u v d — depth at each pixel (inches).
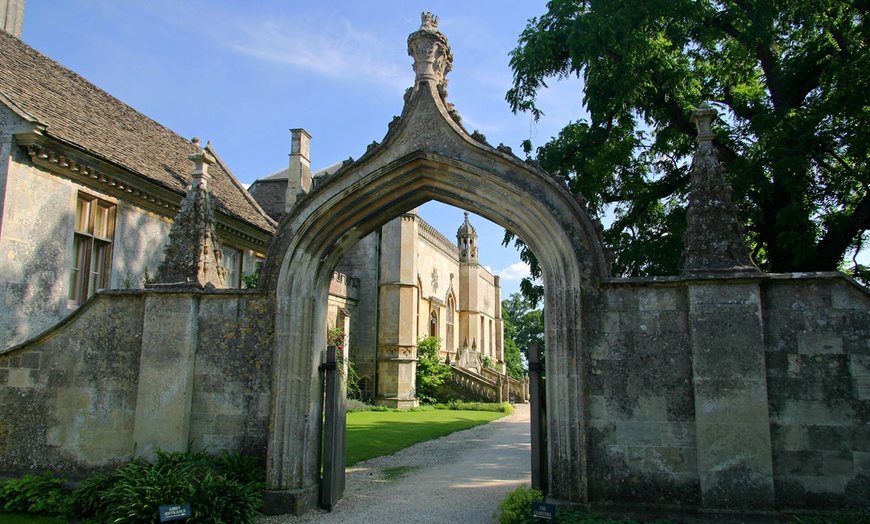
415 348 1256.2
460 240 1879.9
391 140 329.1
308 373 329.4
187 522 268.8
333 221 333.4
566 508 279.6
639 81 529.0
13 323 450.6
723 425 275.1
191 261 341.1
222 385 328.8
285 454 318.0
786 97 543.2
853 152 465.4
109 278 546.0
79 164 507.5
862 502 265.1
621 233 597.9
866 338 275.6
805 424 274.1
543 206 307.0
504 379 1346.0
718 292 285.3
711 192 298.2
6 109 462.9
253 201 821.9
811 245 444.8
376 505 345.4
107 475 321.1
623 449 286.0
